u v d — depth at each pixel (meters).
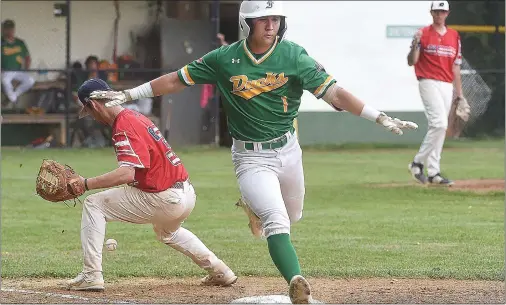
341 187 45.25
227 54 19.53
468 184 45.91
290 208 21.02
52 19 68.69
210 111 70.38
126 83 69.00
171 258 26.97
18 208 37.97
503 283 23.11
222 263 22.56
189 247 22.30
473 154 63.41
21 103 67.62
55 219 35.25
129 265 25.69
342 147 69.62
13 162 56.72
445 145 69.06
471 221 34.72
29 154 62.16
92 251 21.47
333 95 19.58
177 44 69.88
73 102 68.00
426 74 43.34
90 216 21.39
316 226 33.53
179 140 69.88
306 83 19.47
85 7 68.94
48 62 68.75
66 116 66.88
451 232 32.12
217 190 43.81
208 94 69.94
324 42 69.75
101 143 68.88
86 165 53.91
